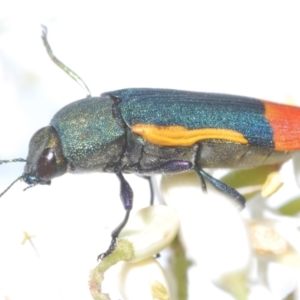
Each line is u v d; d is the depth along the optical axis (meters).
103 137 0.07
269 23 0.09
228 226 0.07
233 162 0.07
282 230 0.07
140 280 0.07
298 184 0.07
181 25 0.09
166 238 0.07
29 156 0.07
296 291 0.07
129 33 0.09
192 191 0.07
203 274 0.08
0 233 0.08
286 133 0.07
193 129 0.07
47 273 0.08
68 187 0.08
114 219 0.08
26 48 0.08
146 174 0.07
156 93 0.07
